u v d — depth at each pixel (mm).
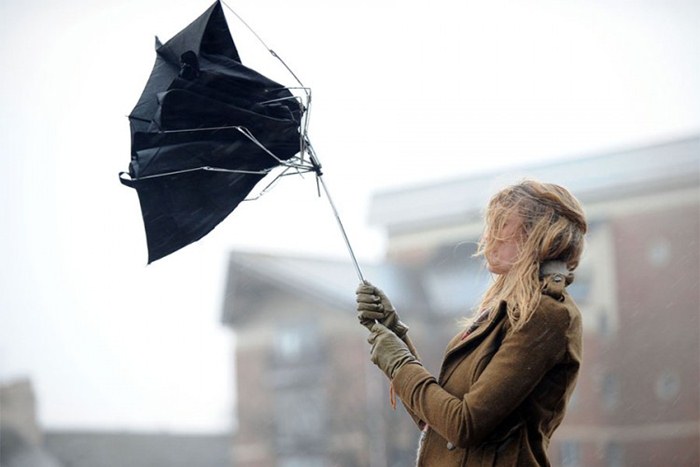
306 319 52062
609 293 49438
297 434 51312
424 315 50812
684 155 49344
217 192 3926
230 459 54812
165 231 3895
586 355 48812
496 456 3439
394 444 48844
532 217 3568
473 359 3521
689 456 46000
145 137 3906
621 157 51000
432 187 56125
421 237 54156
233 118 3904
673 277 48562
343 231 3938
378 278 52188
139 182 3898
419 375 3537
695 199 49000
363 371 50375
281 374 52531
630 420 48062
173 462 59250
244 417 52875
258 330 53562
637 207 49531
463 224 53219
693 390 47344
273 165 3953
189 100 3852
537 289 3461
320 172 3984
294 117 3967
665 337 47938
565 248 3535
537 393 3449
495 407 3340
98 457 60844
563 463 48406
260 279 53219
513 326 3430
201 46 3971
